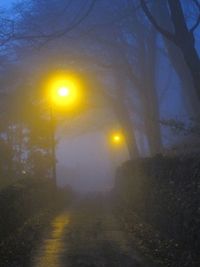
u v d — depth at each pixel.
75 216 24.86
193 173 12.02
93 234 17.22
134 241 15.16
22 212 19.81
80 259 12.18
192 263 10.31
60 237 16.50
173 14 15.38
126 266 11.09
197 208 10.98
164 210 14.77
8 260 12.12
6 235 15.74
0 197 15.81
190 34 15.38
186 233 11.73
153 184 17.38
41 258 12.41
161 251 12.54
